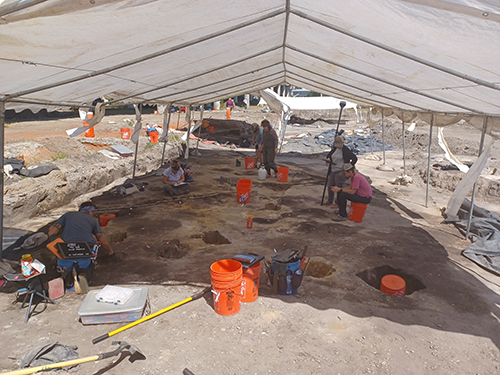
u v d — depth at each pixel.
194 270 4.93
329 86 9.09
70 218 4.42
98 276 4.72
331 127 27.30
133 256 5.33
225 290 3.81
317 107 17.59
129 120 18.28
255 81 9.54
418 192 10.07
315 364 3.23
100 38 3.45
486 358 3.40
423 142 18.81
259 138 12.14
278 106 16.78
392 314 4.06
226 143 18.05
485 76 3.69
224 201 8.38
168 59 5.05
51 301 4.09
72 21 2.88
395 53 3.95
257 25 4.42
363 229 6.79
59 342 3.44
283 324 3.80
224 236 6.18
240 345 3.46
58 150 9.60
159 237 6.06
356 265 5.24
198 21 3.71
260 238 6.14
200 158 14.37
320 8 3.46
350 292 4.49
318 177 11.42
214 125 18.77
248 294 4.16
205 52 5.20
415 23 2.98
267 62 7.19
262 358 3.29
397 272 5.21
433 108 7.28
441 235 6.65
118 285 4.50
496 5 2.19
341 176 7.79
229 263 4.12
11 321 3.74
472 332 3.80
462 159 13.93
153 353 3.31
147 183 9.81
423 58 3.85
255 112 29.09
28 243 5.54
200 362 3.21
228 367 3.16
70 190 8.05
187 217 7.14
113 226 6.55
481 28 2.67
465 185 6.28
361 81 6.69
